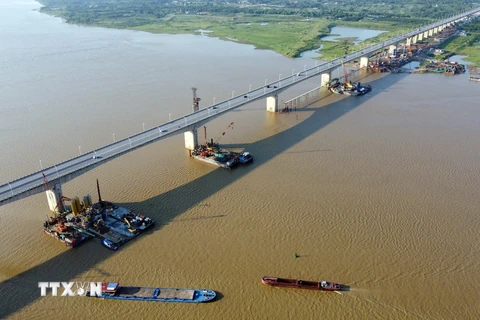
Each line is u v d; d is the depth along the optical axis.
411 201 90.12
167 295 66.00
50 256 74.69
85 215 83.44
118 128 129.12
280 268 71.75
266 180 99.38
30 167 105.19
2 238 79.19
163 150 115.12
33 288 67.88
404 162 107.25
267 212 86.81
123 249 76.06
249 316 62.88
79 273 70.81
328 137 123.38
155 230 81.44
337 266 72.12
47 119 137.25
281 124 134.38
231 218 84.94
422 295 66.25
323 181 98.50
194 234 80.25
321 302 65.19
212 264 72.69
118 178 100.38
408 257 74.00
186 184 97.75
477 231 80.38
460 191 93.62
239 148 117.06
